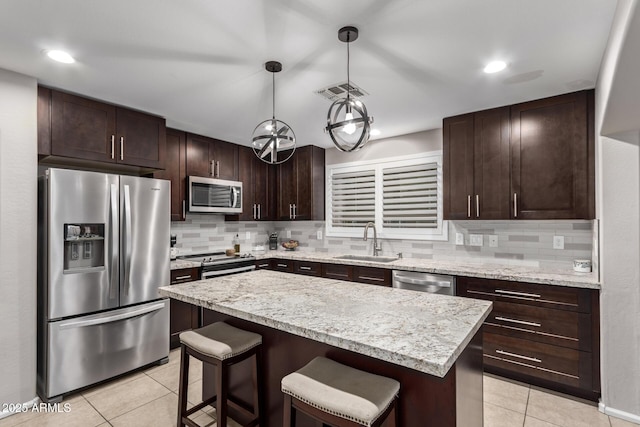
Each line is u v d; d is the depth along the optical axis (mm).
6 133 2211
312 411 1283
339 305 1697
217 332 1890
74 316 2451
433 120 3316
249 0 1521
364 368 1481
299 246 4844
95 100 2719
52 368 2326
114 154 2811
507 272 2732
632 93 1618
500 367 2652
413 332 1303
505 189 2863
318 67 2186
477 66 2166
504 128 2879
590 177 2506
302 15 1639
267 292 1980
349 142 1773
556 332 2424
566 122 2604
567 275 2574
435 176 3629
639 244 2121
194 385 2613
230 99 2746
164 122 3195
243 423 2018
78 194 2459
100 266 2594
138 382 2652
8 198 2219
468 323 1416
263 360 1880
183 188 3652
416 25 1721
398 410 1377
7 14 1607
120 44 1899
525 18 1653
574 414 2193
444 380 1294
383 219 4027
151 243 2889
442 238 3578
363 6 1566
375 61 2107
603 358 2213
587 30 1738
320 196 4496
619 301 2168
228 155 4152
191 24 1713
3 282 2193
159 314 2936
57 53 1996
